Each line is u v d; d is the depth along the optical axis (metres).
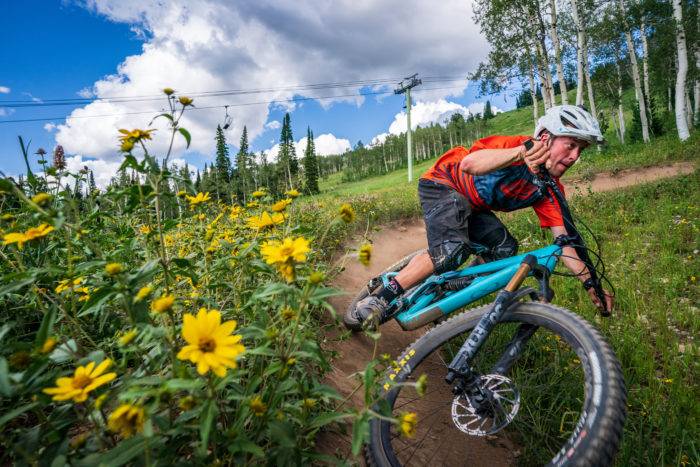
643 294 3.99
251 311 1.75
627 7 21.28
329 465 1.68
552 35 18.80
